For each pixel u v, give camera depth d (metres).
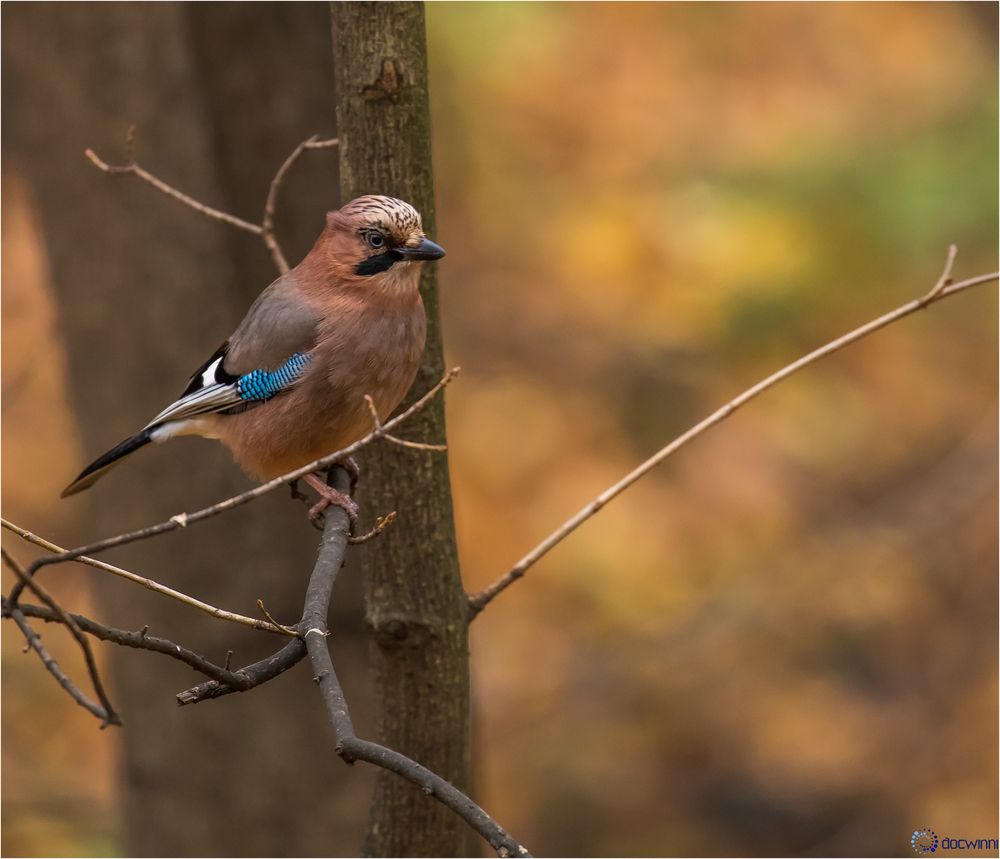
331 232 6.66
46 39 8.38
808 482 14.59
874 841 13.56
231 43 8.33
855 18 14.59
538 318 14.10
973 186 12.43
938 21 14.87
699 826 13.76
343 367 6.53
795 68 14.40
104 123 8.38
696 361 13.46
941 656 14.55
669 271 12.77
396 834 5.88
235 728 8.65
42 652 3.73
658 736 13.97
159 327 8.52
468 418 13.97
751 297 12.47
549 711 13.78
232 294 8.49
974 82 13.99
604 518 13.63
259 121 8.38
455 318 14.30
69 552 3.92
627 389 13.92
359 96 5.64
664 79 14.23
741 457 13.82
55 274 8.75
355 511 6.09
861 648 14.68
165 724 8.76
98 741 11.98
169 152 8.37
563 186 13.95
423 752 5.80
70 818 10.94
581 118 14.04
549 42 13.45
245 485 8.52
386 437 4.41
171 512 8.59
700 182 13.24
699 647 13.56
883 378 14.78
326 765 8.60
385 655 5.75
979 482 14.24
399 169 5.73
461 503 13.71
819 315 12.63
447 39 13.20
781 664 14.41
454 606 5.75
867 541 13.97
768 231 12.45
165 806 8.84
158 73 8.30
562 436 13.84
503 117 13.98
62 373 9.08
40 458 13.26
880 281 12.53
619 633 13.61
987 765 13.99
